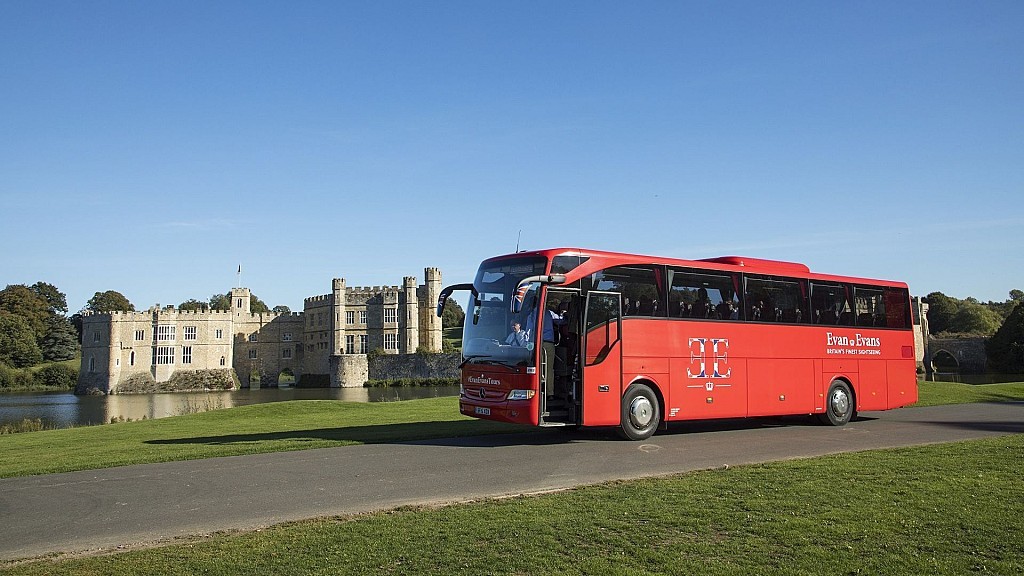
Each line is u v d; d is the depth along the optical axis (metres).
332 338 125.56
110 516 12.35
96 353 121.12
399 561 9.10
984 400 39.00
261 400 94.75
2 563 9.63
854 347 27.02
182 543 10.40
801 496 12.46
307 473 15.99
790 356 25.05
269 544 9.98
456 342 146.38
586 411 20.16
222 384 124.62
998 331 131.12
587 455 18.53
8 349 136.75
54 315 159.12
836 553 9.27
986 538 9.87
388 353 123.00
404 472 16.00
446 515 11.42
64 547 10.50
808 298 25.92
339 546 9.77
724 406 23.09
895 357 28.33
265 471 16.33
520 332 20.08
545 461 17.53
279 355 134.00
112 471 16.80
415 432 23.58
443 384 116.19
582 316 20.42
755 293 24.47
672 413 21.98
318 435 23.23
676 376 22.16
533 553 9.31
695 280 23.09
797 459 17.02
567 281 20.28
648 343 21.66
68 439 26.42
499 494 13.48
